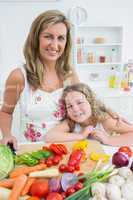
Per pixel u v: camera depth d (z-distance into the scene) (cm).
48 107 120
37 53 119
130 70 243
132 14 241
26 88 122
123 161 75
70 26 120
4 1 211
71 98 116
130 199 60
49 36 115
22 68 121
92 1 231
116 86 237
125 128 108
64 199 62
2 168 71
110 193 60
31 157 82
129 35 246
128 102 208
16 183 65
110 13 238
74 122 115
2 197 63
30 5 216
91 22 236
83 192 62
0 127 117
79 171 77
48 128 118
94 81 246
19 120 129
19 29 219
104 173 68
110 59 246
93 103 117
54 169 74
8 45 218
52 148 87
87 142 99
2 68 219
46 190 64
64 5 225
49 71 122
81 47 238
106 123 112
